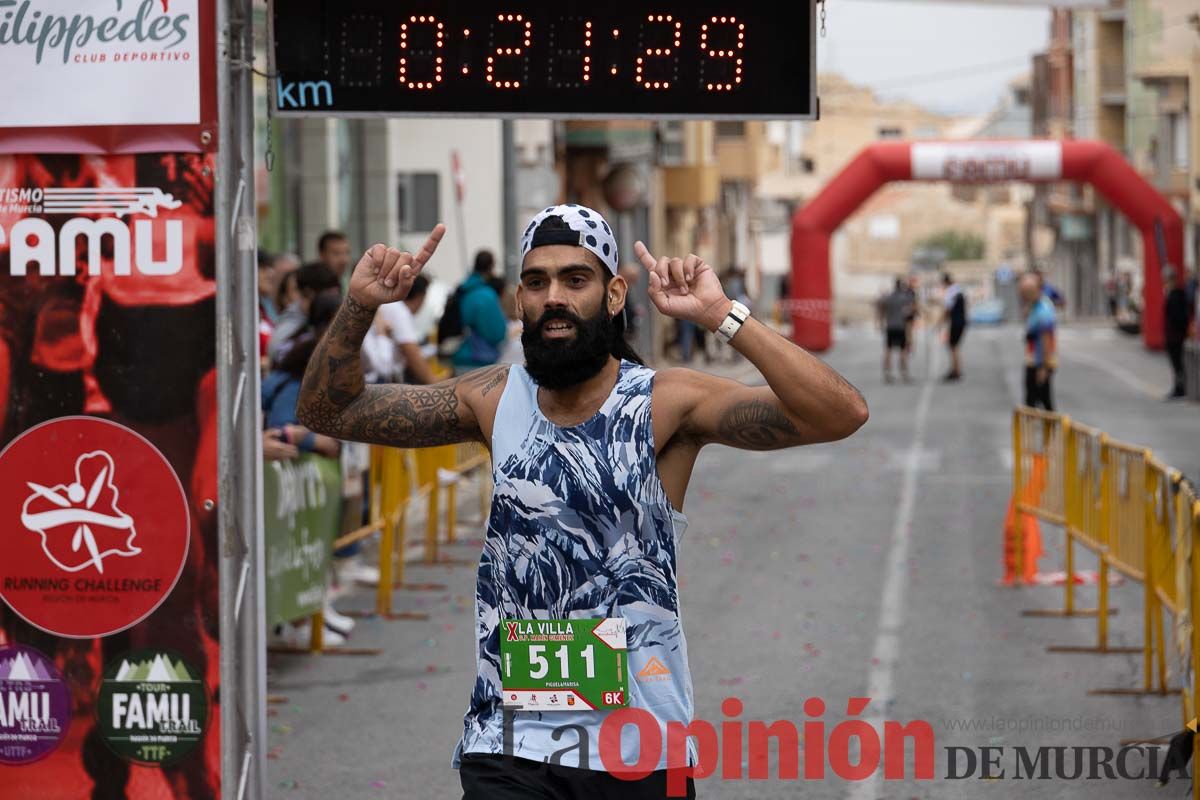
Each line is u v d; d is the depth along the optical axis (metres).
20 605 5.37
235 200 5.34
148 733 5.36
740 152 51.56
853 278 101.50
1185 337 26.44
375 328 11.24
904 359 32.56
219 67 5.25
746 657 9.11
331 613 9.84
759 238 68.44
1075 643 9.48
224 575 5.32
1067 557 10.27
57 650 5.37
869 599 10.79
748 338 4.01
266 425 9.09
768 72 5.93
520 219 26.88
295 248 21.39
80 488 5.33
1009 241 107.31
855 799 6.64
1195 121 42.31
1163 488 8.02
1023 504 11.24
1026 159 38.97
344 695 8.52
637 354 4.36
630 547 4.15
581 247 4.13
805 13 5.91
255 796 5.47
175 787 5.38
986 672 8.77
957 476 17.17
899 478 17.08
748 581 11.46
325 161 21.50
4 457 5.34
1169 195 45.59
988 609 10.47
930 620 10.12
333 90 5.88
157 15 5.25
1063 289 77.50
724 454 19.52
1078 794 6.68
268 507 8.45
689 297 4.04
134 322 5.29
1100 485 9.38
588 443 4.15
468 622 10.35
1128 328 48.19
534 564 4.17
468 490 16.67
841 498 15.64
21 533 5.36
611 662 4.16
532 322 4.14
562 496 4.14
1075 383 30.48
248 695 5.42
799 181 82.06
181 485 5.32
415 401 4.41
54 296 5.30
